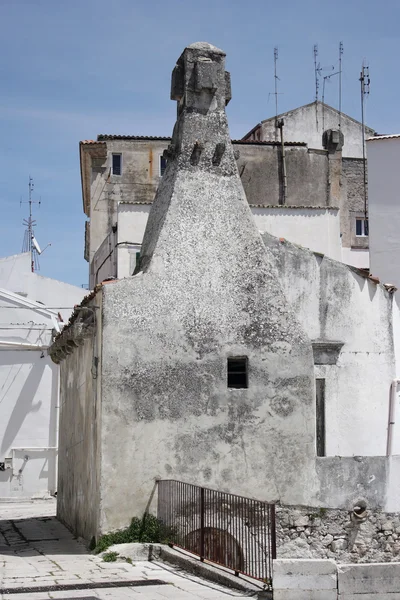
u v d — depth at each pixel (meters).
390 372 20.47
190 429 16.83
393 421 20.20
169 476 16.55
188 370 17.02
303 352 17.69
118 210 30.06
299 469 17.25
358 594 11.89
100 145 37.78
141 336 16.86
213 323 17.38
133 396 16.61
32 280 41.50
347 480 17.41
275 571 11.90
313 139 44.09
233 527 15.91
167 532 15.86
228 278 17.67
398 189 29.84
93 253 37.56
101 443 16.30
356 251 41.91
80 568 14.38
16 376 33.56
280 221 31.58
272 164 36.44
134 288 17.00
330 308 20.02
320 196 36.66
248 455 17.05
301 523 17.06
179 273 17.41
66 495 22.50
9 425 33.25
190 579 13.30
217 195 18.14
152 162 38.41
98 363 17.02
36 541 19.02
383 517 17.44
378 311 20.53
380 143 30.23
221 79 18.70
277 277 17.95
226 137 18.53
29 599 11.56
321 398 19.62
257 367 17.42
